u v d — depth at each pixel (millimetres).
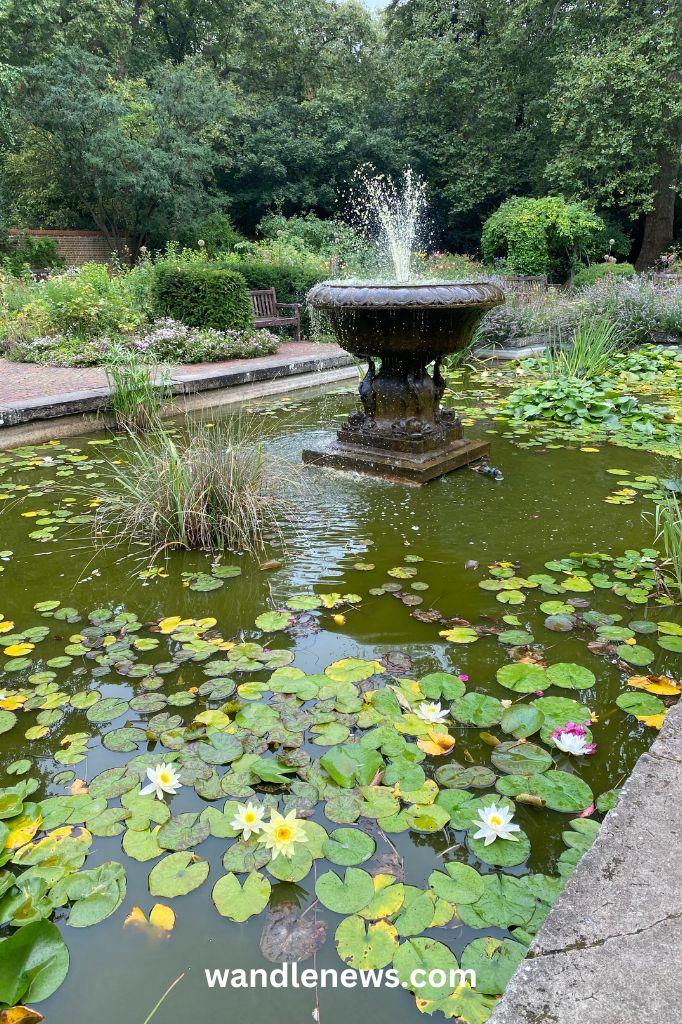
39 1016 1068
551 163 16438
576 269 14219
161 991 1118
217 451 3293
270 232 16156
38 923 1178
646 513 3238
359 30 20188
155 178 15773
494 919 1212
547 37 17453
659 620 2279
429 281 3514
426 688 1894
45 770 1616
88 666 2039
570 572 2633
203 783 1559
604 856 1066
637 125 14695
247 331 7969
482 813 1399
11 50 15859
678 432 4660
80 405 4953
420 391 3887
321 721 1759
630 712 1797
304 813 1467
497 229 14516
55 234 16250
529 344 8375
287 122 18719
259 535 3037
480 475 3830
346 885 1286
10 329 7984
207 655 2076
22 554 2855
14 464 4090
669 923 946
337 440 4078
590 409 5164
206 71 18562
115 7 17516
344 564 2721
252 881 1302
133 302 8461
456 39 19281
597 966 886
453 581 2566
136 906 1258
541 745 1686
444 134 19578
